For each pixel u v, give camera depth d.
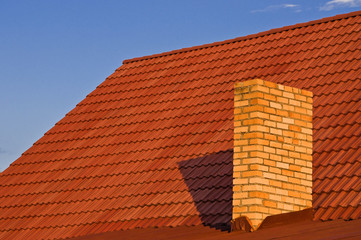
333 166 13.30
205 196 14.03
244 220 11.67
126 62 23.27
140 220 14.36
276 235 10.77
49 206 16.72
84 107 21.22
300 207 12.17
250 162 11.92
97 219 15.18
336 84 16.25
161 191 15.05
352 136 14.02
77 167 17.94
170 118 18.27
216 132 16.52
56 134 20.30
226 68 19.67
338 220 11.53
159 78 21.03
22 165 19.38
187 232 12.86
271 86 12.40
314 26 19.72
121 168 16.89
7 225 16.67
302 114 12.73
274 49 19.47
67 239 14.90
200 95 18.77
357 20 18.89
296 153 12.42
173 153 16.45
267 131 12.13
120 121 19.36
